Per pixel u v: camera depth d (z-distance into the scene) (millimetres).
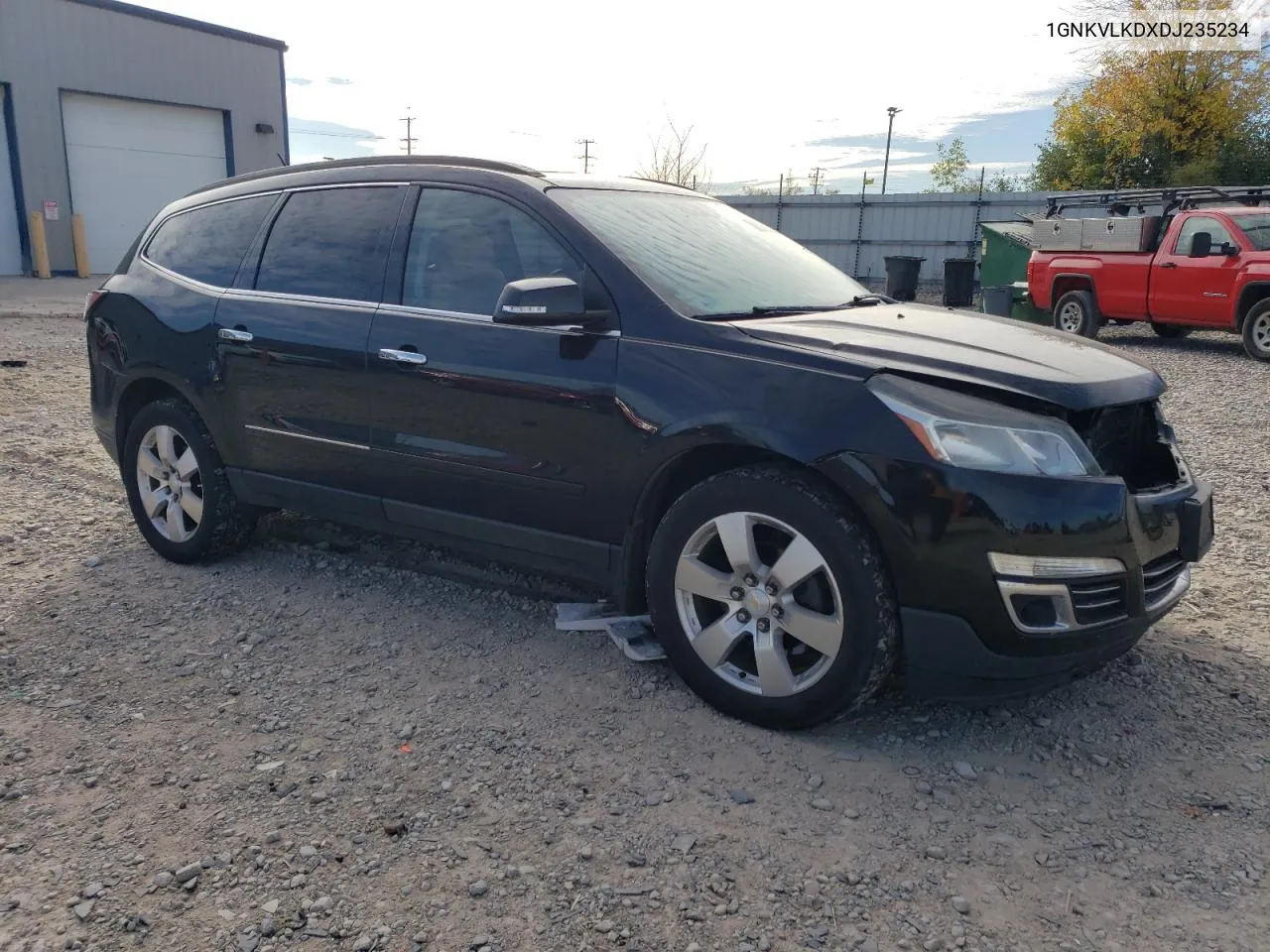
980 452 2879
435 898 2469
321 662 3758
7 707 3404
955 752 3182
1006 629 2877
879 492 2908
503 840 2701
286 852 2641
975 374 3041
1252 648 3984
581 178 4098
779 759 3105
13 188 23625
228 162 28438
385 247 4117
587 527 3586
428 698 3482
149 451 4840
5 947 2285
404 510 4062
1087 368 3223
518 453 3650
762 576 3166
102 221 25531
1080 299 14992
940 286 27203
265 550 4957
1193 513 3219
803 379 3096
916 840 2730
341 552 4914
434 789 2930
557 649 3863
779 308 3717
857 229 28109
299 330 4207
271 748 3156
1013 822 2822
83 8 24203
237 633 4008
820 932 2373
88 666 3711
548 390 3539
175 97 26516
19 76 23203
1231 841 2742
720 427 3164
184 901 2449
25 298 19219
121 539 5172
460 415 3766
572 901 2465
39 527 5352
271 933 2344
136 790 2922
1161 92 28984
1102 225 14766
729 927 2385
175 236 4973
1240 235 13094
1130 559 2980
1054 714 3434
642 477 3381
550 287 3324
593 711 3389
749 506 3133
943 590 2895
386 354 3930
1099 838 2754
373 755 3117
